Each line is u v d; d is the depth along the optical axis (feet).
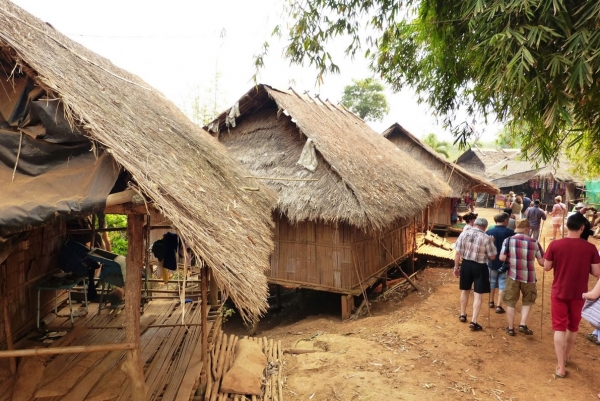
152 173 10.25
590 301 14.21
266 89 34.96
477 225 21.17
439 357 18.07
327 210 27.61
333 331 25.71
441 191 41.98
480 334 20.57
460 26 18.01
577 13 11.07
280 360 18.78
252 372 16.03
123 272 17.66
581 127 15.12
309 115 36.65
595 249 15.66
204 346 15.16
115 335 16.94
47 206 9.27
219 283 9.03
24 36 11.91
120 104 14.49
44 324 17.93
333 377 16.56
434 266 43.80
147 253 22.56
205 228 10.50
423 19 19.77
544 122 12.25
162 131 16.69
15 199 9.47
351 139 38.63
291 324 31.35
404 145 67.26
